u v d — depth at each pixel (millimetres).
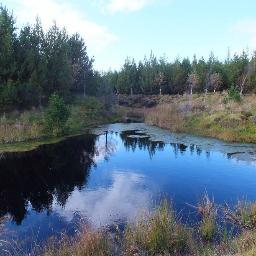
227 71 65688
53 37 42031
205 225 10883
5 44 34250
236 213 12352
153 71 78562
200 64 71188
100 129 36844
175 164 21016
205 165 20609
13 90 32406
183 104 43469
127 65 82062
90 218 12727
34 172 19531
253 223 11406
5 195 15797
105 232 10695
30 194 15789
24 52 36938
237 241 9656
